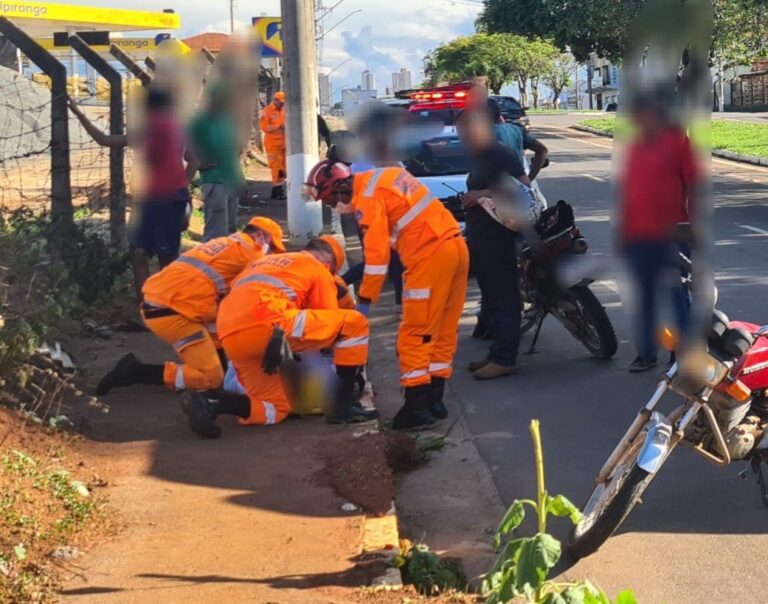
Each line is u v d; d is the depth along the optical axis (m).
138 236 9.58
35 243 9.43
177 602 4.36
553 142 37.72
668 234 6.95
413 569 4.79
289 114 14.55
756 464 5.17
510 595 3.60
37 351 7.48
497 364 8.24
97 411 7.10
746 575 4.77
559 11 43.66
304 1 14.46
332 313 6.83
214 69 11.19
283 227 16.81
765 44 29.83
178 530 5.16
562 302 8.56
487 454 6.56
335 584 4.57
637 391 7.70
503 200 7.99
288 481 5.82
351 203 7.03
